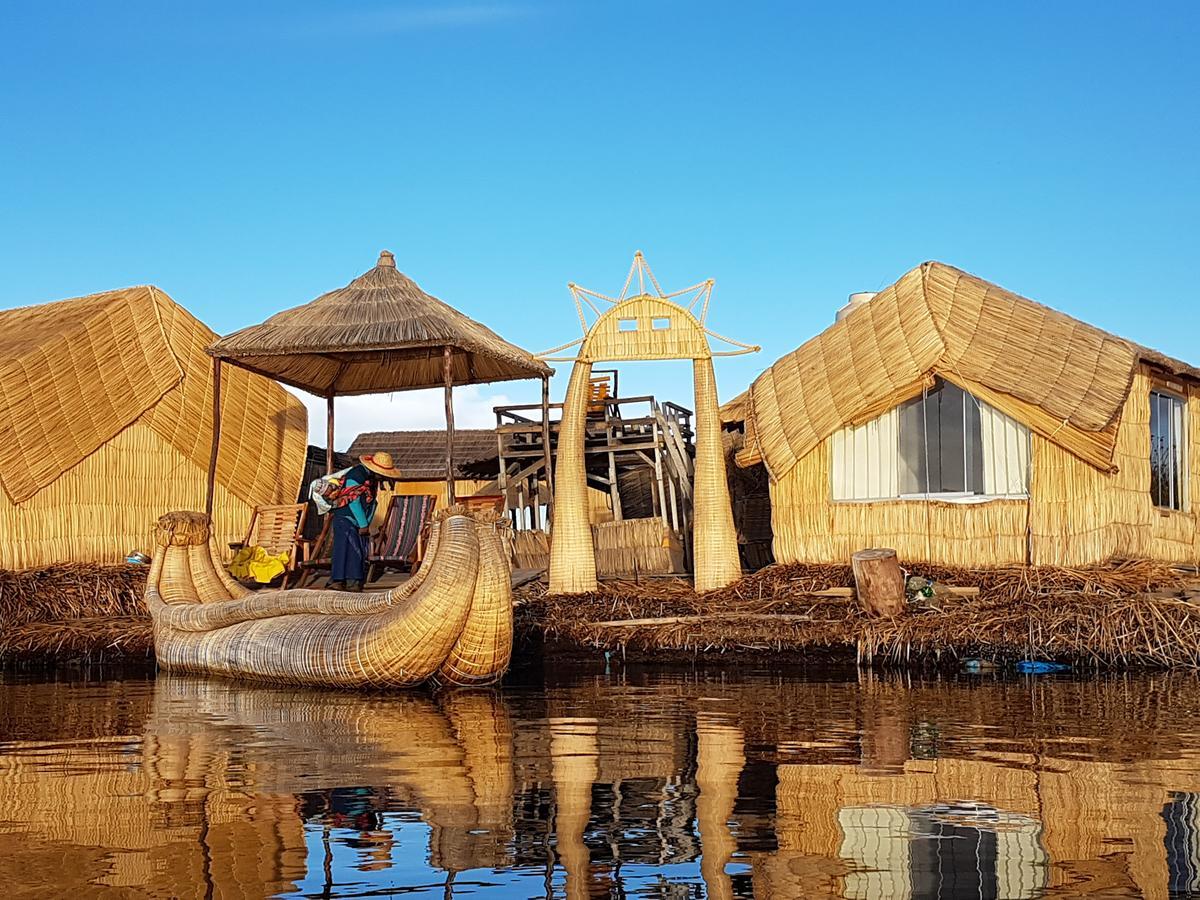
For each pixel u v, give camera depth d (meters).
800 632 11.66
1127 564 12.68
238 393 17.50
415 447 27.81
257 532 14.67
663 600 13.10
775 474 14.42
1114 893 3.99
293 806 5.31
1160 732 7.16
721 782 5.74
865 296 17.55
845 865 4.32
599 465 18.69
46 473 15.21
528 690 9.96
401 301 12.98
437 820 5.04
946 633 11.09
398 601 9.99
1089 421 12.90
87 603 14.09
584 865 4.37
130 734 7.50
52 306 17.66
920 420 14.04
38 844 4.68
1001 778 5.77
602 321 14.03
